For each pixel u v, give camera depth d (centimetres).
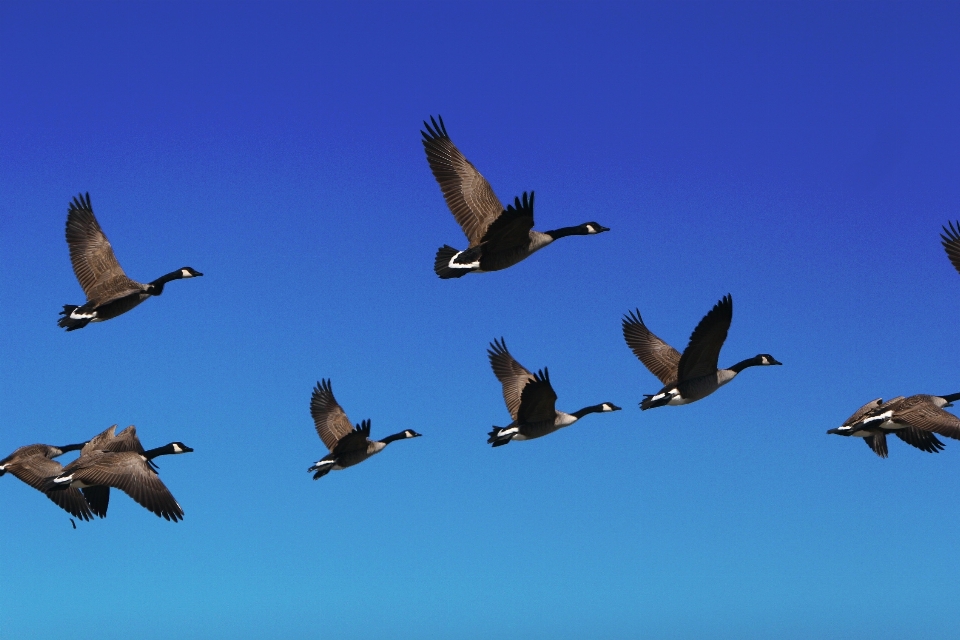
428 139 2827
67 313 2959
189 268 3206
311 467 3334
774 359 3250
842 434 2988
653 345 3288
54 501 2762
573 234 3094
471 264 2698
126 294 2950
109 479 2555
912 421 2866
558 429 3042
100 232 3061
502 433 3019
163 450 3200
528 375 3375
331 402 3553
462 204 2800
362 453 3359
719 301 2686
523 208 2538
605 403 3694
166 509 2530
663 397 2903
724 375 2920
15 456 2739
